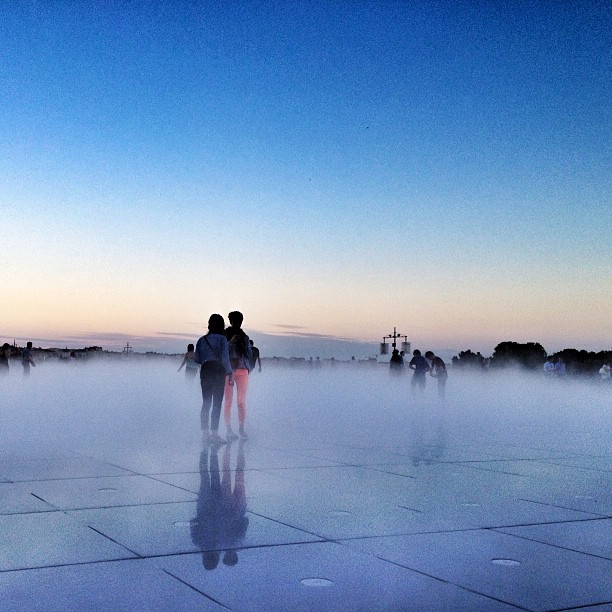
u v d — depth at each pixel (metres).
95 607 4.11
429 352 26.78
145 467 9.05
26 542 5.45
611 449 11.70
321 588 4.52
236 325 12.77
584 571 4.95
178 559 5.08
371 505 6.95
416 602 4.30
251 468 9.09
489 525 6.22
